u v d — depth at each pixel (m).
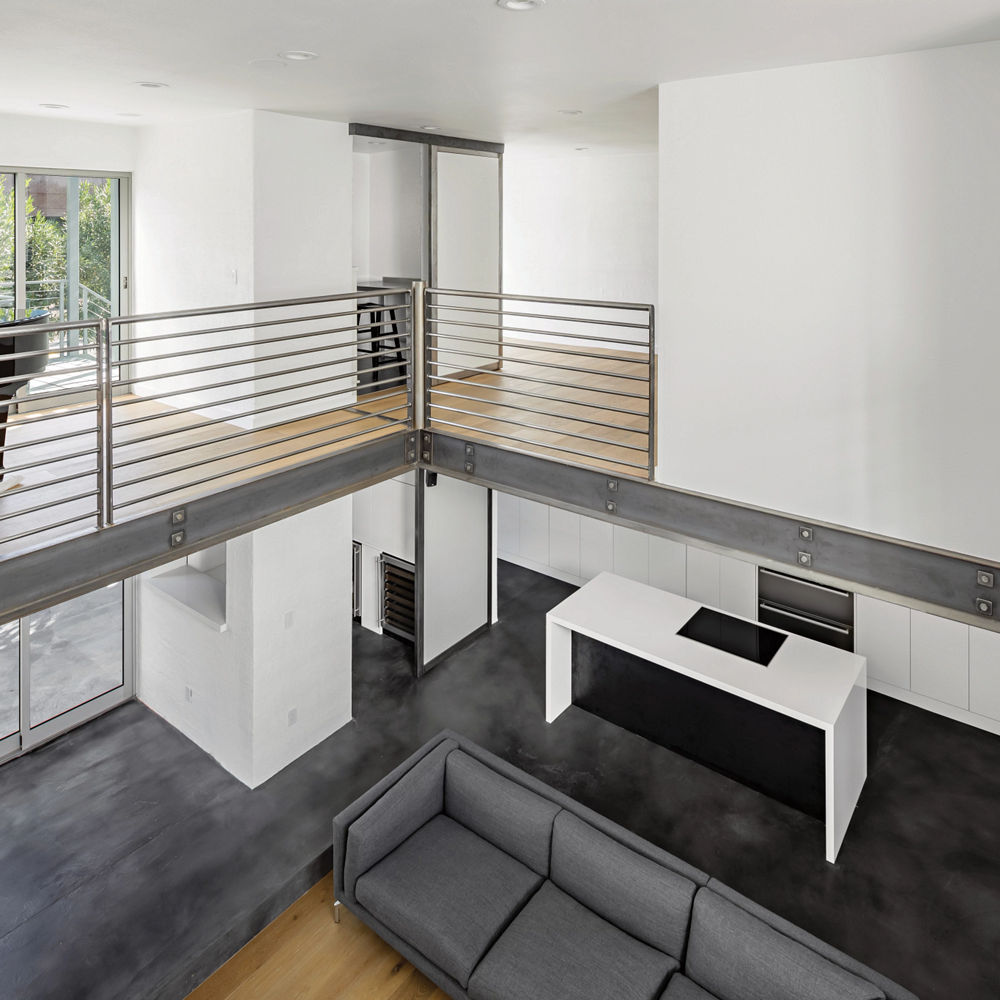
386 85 4.27
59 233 5.99
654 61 3.57
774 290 3.83
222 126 5.29
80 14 2.96
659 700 6.03
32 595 3.27
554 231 9.03
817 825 5.25
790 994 3.59
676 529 4.30
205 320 5.68
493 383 6.96
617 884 4.16
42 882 4.84
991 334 3.33
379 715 6.53
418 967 4.21
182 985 4.25
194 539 3.87
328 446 4.95
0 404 3.14
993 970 4.19
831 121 3.55
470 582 7.54
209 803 5.53
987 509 3.46
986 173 3.23
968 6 2.73
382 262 7.07
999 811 5.33
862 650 6.61
